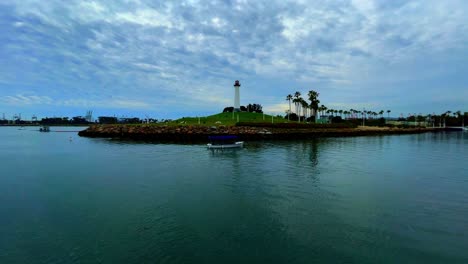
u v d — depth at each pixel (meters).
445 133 172.88
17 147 74.44
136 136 101.50
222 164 44.09
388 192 27.83
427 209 22.94
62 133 153.62
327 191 28.09
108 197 26.62
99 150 65.44
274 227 19.47
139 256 15.84
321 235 18.23
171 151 62.00
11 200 25.95
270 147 69.81
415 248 16.53
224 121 129.25
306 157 51.91
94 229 19.38
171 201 25.19
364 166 42.31
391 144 81.88
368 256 15.72
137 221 20.64
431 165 43.69
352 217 21.19
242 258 15.58
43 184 31.86
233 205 23.95
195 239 17.77
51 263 15.26
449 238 17.80
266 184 30.94
